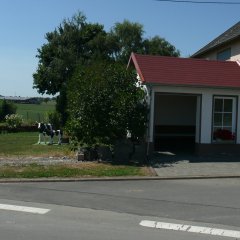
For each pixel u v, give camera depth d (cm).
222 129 1867
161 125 2233
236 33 2381
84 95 1642
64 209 923
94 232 750
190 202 1009
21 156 1805
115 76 1677
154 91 1780
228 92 1862
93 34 5125
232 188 1194
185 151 1995
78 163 1580
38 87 4916
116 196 1066
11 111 4638
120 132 1659
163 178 1334
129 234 745
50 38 5025
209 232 771
